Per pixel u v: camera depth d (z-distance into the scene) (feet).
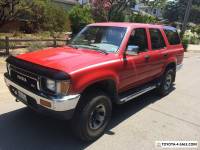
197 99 22.41
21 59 13.69
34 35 64.03
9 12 42.75
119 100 15.49
